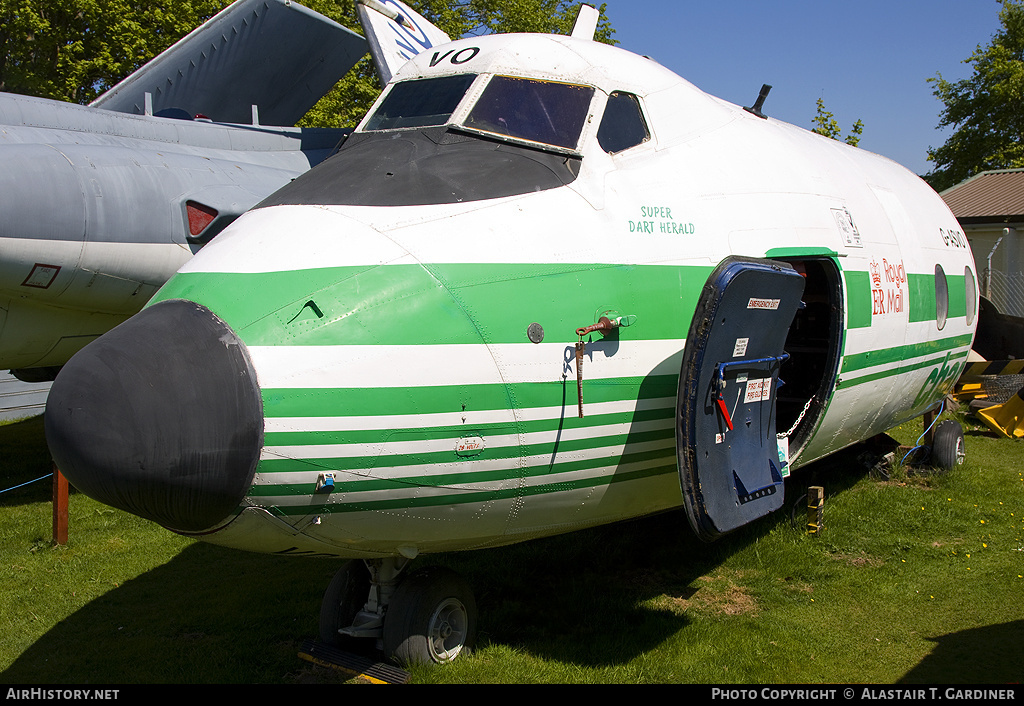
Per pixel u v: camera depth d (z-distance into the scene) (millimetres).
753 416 4133
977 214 17875
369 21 7254
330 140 10047
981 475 8031
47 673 4309
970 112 32875
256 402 3109
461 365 3428
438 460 3449
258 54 10992
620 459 4000
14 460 9422
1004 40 33094
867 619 4859
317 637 4664
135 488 2994
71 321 7758
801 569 5570
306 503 3273
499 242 3650
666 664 4250
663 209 4246
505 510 3793
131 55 18172
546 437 3691
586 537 6109
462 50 4672
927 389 7164
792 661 4305
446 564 5629
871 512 6688
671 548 5926
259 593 5395
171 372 3033
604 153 4230
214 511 3150
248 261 3434
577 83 4383
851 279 5285
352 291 3340
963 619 4844
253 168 8570
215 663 4355
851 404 5582
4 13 18188
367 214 3621
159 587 5547
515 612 4852
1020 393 10086
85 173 7074
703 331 3600
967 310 7566
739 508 3908
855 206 5750
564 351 3686
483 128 4156
